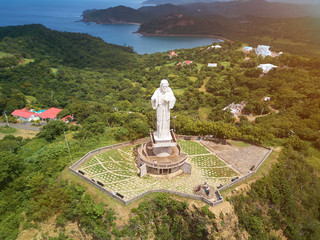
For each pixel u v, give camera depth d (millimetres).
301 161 66688
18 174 58406
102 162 60969
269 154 68062
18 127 101875
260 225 46125
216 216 44500
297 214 51625
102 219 43625
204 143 74688
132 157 64688
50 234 45750
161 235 42750
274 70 163625
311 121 88062
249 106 123062
